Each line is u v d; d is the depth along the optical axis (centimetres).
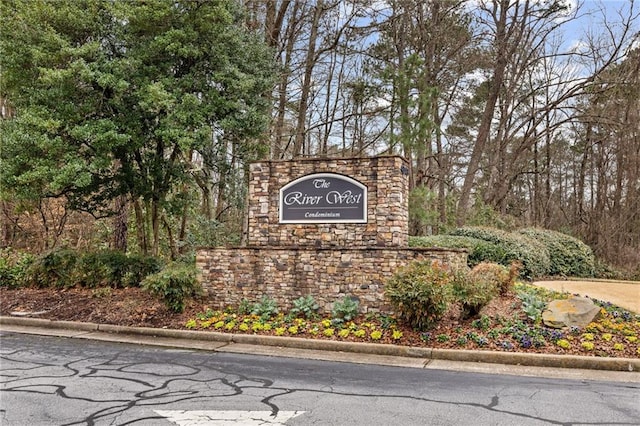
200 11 1337
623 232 2439
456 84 2612
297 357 814
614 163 2761
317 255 1066
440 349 812
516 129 2727
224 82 1390
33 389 602
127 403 544
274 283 1095
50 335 1001
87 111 1266
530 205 3491
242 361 781
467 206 2364
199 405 537
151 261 1348
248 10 1780
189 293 1096
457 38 2358
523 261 1505
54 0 1259
